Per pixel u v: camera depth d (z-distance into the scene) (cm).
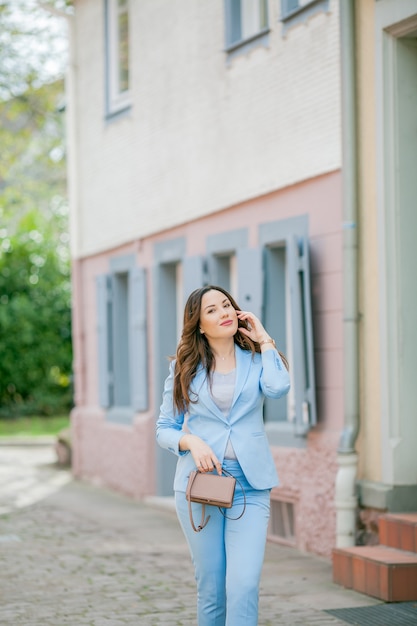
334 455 888
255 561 513
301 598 740
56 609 718
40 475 1599
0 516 1175
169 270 1269
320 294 923
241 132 1061
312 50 934
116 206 1389
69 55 1520
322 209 922
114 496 1351
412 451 820
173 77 1212
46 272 2589
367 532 840
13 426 2478
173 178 1220
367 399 852
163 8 1235
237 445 523
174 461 1276
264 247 1008
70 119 1522
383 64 826
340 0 869
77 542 998
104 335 1421
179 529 1078
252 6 1063
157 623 676
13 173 2895
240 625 505
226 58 1088
